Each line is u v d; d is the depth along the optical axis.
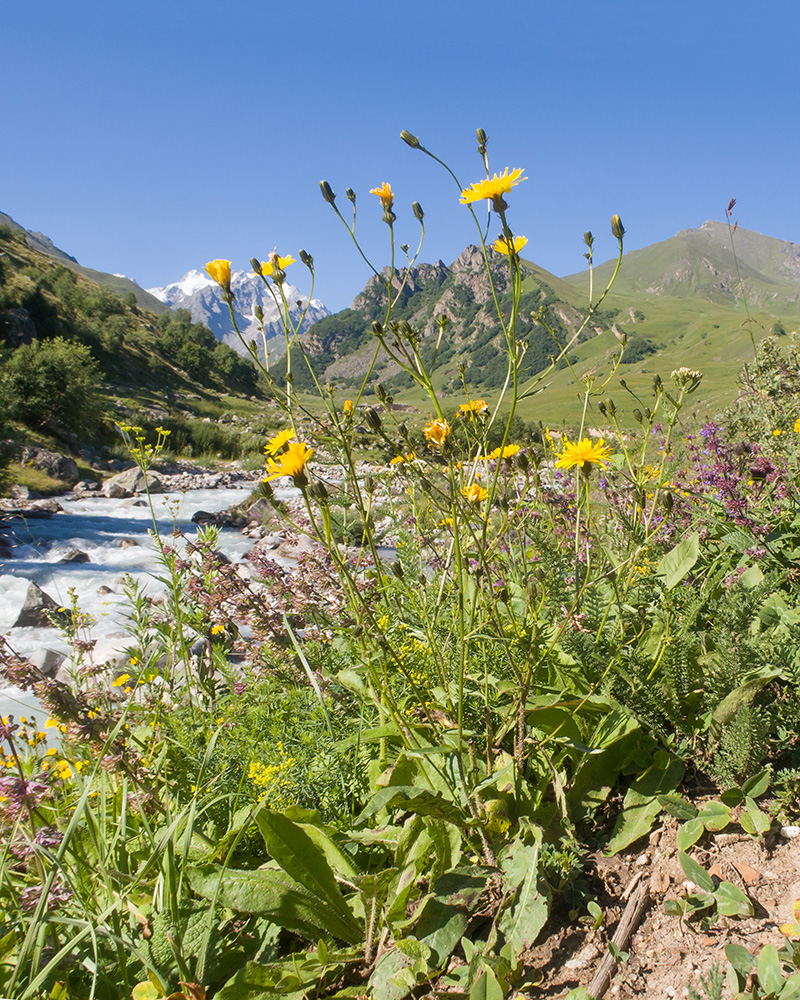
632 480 2.36
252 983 1.61
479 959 1.59
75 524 16.38
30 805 1.78
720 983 1.32
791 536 2.93
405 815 2.13
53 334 62.94
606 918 1.71
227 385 84.88
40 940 1.48
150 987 1.62
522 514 2.39
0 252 81.88
